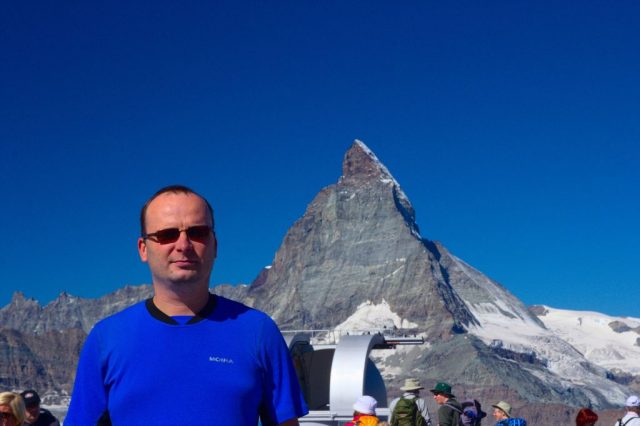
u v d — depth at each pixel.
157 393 2.23
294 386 2.37
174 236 2.32
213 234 2.42
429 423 7.79
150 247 2.35
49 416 4.85
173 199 2.38
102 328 2.34
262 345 2.33
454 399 7.83
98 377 2.29
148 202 2.41
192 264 2.33
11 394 3.69
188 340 2.29
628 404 6.55
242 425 2.25
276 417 2.32
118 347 2.28
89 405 2.29
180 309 2.35
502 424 8.08
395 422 6.77
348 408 14.55
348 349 15.16
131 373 2.25
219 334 2.31
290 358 2.40
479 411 8.40
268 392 2.34
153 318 2.33
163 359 2.26
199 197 2.42
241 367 2.28
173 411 2.22
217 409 2.23
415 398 7.82
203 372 2.26
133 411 2.24
